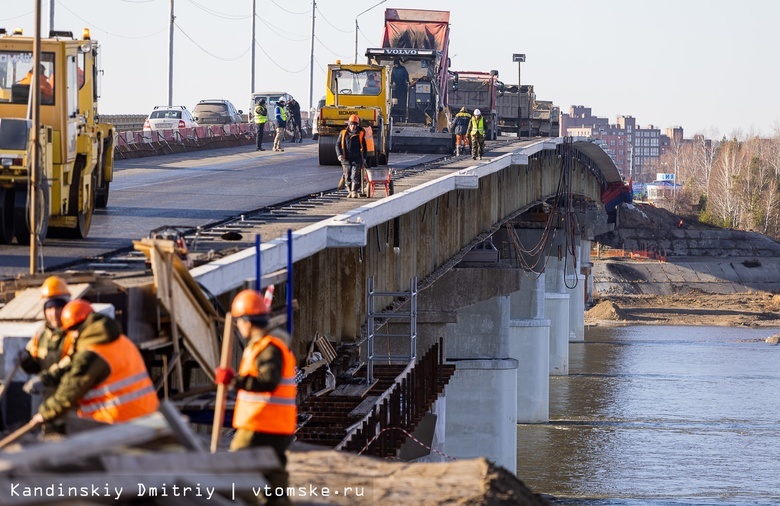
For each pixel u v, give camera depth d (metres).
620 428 120.81
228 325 20.27
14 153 39.16
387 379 57.47
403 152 108.50
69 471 15.88
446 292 85.56
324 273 54.41
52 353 21.23
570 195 134.38
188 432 17.36
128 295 25.33
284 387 19.70
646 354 184.62
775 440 113.44
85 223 44.81
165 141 113.44
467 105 145.25
